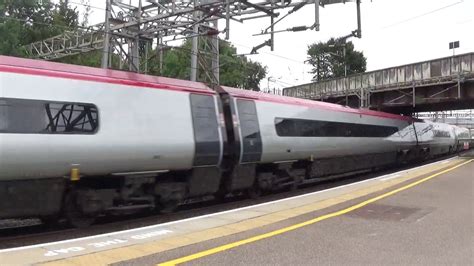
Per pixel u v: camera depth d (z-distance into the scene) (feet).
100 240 24.82
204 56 85.66
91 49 96.94
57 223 33.42
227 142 43.45
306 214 34.42
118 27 71.36
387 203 40.22
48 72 29.37
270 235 27.30
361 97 135.03
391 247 25.09
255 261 21.99
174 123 36.94
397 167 97.96
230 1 56.13
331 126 63.67
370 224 31.17
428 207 38.37
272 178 50.98
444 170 75.25
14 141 26.94
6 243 27.53
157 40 76.07
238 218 32.24
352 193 46.50
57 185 29.68
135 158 33.76
